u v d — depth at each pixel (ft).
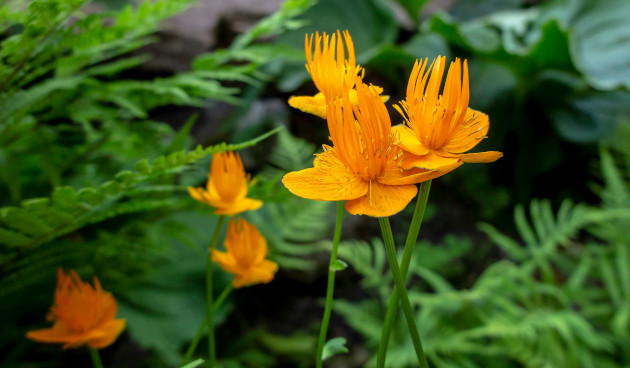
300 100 1.62
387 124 1.46
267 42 7.22
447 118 1.48
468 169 7.93
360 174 1.47
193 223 3.28
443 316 4.19
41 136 2.39
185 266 3.07
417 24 8.52
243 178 1.82
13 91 2.12
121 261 2.46
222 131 5.82
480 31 8.21
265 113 6.28
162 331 2.79
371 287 5.37
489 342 4.28
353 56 1.57
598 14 8.03
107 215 2.05
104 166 2.70
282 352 4.28
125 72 5.40
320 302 4.99
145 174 1.89
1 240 1.97
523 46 8.07
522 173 7.93
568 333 3.52
